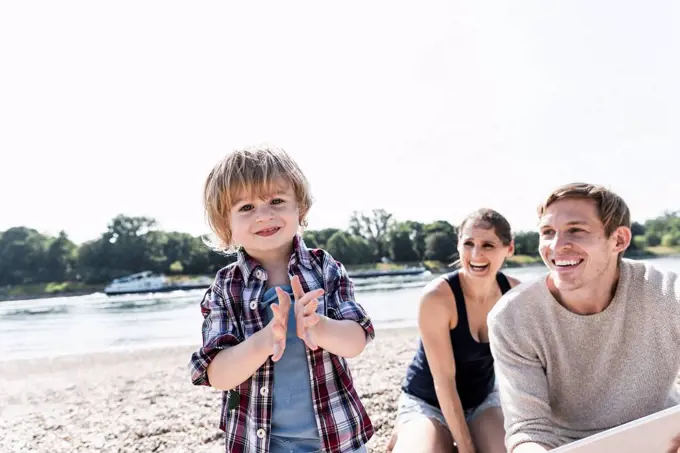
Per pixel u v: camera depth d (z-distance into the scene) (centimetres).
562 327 242
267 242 222
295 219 230
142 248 4925
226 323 221
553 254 234
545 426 236
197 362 212
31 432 462
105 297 3788
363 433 222
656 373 232
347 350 209
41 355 839
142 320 1666
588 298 235
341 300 233
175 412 499
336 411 216
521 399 242
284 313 190
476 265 311
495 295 329
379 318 1299
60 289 4684
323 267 242
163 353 825
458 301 318
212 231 240
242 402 219
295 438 212
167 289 4569
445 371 310
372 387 535
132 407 527
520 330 247
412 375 344
